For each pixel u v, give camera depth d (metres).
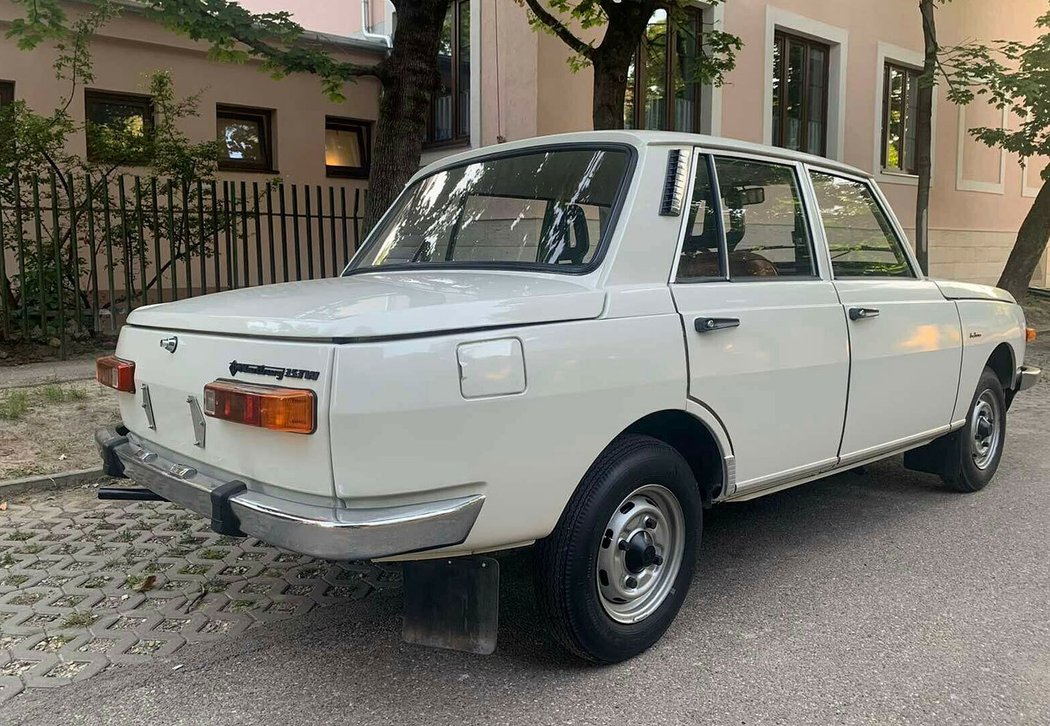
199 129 11.12
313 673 3.06
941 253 16.89
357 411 2.34
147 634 3.35
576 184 3.32
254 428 2.56
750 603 3.68
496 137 10.48
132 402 3.24
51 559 4.09
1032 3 18.16
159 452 3.10
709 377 3.19
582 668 3.10
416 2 6.96
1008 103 13.84
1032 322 14.31
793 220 3.85
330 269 12.32
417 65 7.12
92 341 8.69
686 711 2.81
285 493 2.52
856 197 4.32
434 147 11.78
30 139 8.16
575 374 2.74
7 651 3.20
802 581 3.93
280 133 11.81
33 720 2.74
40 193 9.01
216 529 2.59
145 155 9.31
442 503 2.49
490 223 3.57
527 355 2.63
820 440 3.79
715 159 3.47
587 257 3.08
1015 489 5.43
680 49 11.92
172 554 4.18
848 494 5.35
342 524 2.34
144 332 3.14
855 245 4.24
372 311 2.46
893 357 4.16
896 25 15.13
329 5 13.82
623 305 2.94
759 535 4.59
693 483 3.23
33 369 7.70
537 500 2.70
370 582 3.88
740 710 2.82
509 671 3.08
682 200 3.25
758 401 3.42
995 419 5.37
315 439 2.38
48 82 9.97
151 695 2.90
